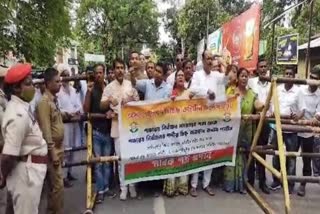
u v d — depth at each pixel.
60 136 5.07
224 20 36.81
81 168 8.39
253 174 6.70
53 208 5.12
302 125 6.20
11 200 4.51
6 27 8.12
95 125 6.17
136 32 40.94
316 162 7.25
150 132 6.06
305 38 22.00
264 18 27.89
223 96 6.24
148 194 6.48
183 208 5.83
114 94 6.11
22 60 8.43
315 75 6.64
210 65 6.44
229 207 5.88
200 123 6.23
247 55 10.59
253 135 6.52
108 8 37.09
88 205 5.64
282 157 5.26
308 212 5.77
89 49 37.72
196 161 6.29
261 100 7.08
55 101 5.12
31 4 8.39
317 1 21.58
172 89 6.46
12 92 4.03
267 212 5.59
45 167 4.26
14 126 3.91
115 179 6.75
